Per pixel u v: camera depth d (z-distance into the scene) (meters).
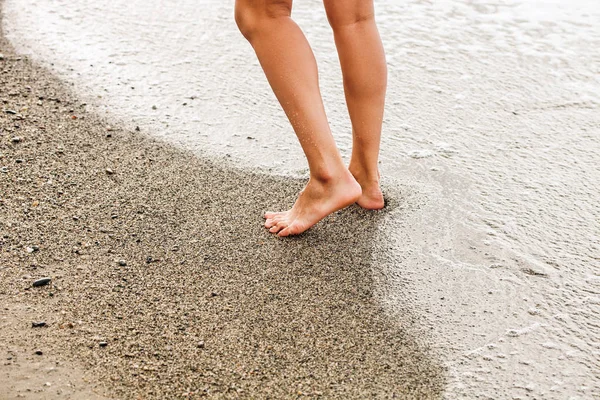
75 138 2.91
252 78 3.36
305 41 2.40
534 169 2.83
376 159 2.62
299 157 2.88
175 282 2.36
